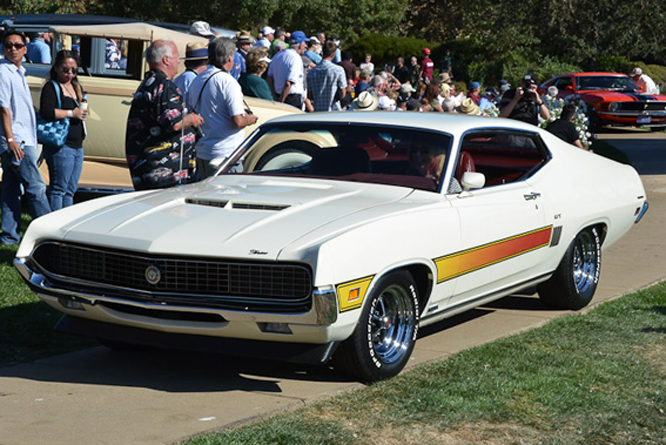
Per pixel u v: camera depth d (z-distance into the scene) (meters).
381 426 4.38
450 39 49.41
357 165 5.89
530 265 6.36
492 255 5.84
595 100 25.64
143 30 9.76
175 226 4.94
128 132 6.99
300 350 4.72
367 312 4.86
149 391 4.84
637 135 25.44
